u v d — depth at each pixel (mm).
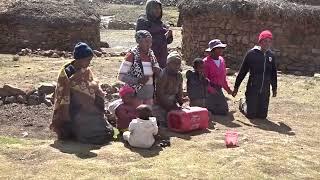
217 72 7320
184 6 13305
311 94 9250
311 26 12078
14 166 4867
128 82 6234
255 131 6574
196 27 13125
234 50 12609
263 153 5570
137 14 29922
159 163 5074
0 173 4672
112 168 4879
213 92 7328
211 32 12852
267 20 12258
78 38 15672
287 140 6184
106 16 29562
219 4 12562
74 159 5113
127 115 5941
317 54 12102
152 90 6375
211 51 7359
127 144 5691
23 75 9766
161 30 7031
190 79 7137
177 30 22922
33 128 6410
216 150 5609
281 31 12219
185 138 6031
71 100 5758
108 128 5801
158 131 5910
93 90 5824
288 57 12266
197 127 6355
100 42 16969
